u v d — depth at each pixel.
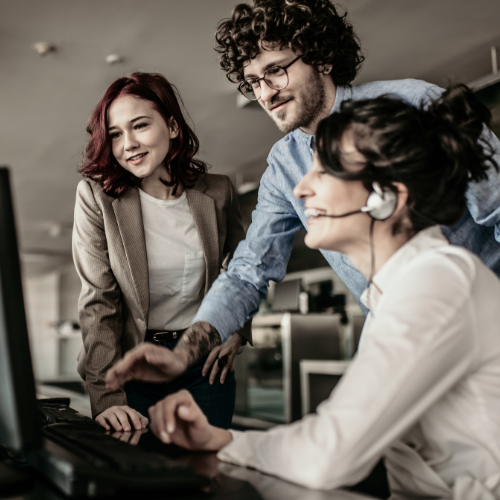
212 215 1.61
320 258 6.50
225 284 1.32
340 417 0.62
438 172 0.75
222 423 1.55
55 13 3.43
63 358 14.42
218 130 5.31
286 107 1.39
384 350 0.63
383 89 1.35
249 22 1.36
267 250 1.46
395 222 0.77
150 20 3.52
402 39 3.71
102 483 0.53
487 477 0.66
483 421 0.66
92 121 1.50
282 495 0.58
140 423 1.15
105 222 1.48
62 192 7.42
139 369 0.92
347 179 0.76
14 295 0.59
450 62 4.04
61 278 14.65
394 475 0.72
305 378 4.58
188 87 4.43
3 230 0.58
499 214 1.13
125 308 1.51
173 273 1.56
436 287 0.66
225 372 1.53
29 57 3.94
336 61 1.40
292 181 1.50
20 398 0.59
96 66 4.09
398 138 0.73
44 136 5.39
